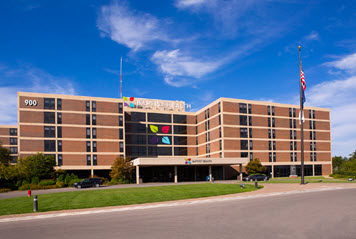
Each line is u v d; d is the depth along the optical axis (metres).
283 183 43.81
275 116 77.12
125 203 22.95
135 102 84.00
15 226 14.68
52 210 19.91
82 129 65.69
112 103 69.19
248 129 73.19
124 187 41.66
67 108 65.19
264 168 67.44
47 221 15.88
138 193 29.50
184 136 82.69
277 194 28.62
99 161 66.00
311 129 81.50
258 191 31.31
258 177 55.88
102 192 32.06
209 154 76.12
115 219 15.75
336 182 42.69
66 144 63.94
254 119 74.38
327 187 34.16
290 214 15.80
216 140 72.62
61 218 16.84
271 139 75.62
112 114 68.75
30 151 61.06
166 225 13.53
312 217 14.80
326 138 83.19
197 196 27.06
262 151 73.94
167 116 81.50
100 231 12.59
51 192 37.91
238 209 18.23
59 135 63.72
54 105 64.25
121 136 68.88
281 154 76.25
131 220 15.24
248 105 74.25
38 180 51.78
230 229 12.28
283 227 12.53
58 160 62.84
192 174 74.56
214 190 31.98
